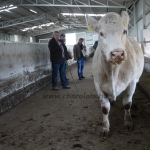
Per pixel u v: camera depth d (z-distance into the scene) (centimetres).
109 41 245
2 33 2814
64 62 682
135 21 1409
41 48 766
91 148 298
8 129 378
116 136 328
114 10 1770
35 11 2130
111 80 296
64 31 3541
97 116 416
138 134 329
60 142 320
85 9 1803
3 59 491
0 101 457
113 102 471
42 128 375
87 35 3466
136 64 331
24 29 3006
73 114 438
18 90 546
